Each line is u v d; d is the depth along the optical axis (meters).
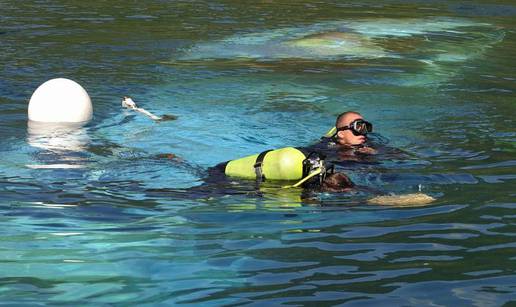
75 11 33.69
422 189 11.22
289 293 7.38
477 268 8.02
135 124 15.47
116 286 7.59
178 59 23.50
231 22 32.50
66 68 21.19
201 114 16.56
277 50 25.91
